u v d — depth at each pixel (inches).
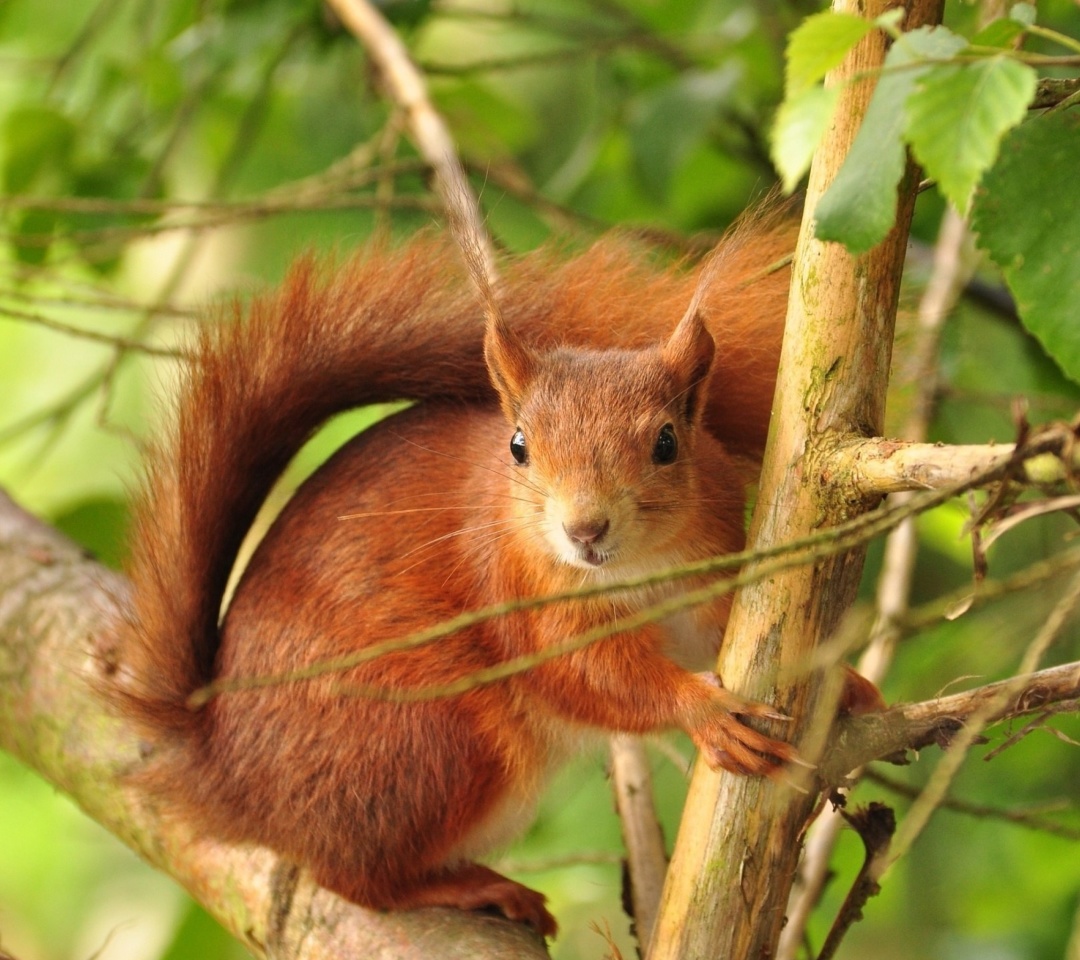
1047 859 116.0
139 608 112.2
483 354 112.3
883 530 107.0
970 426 117.3
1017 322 116.6
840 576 108.7
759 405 112.0
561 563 110.8
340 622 111.7
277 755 111.7
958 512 113.5
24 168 117.9
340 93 120.0
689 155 117.7
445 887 111.7
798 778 109.0
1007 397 115.2
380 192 116.0
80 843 124.5
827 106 106.7
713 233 115.4
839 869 116.7
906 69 106.8
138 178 118.3
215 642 112.3
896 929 117.5
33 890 123.2
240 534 112.6
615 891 117.4
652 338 112.2
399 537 111.7
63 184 118.0
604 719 110.9
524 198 117.0
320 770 111.6
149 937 121.0
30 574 114.3
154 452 112.3
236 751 111.8
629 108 118.6
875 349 108.6
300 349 112.2
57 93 120.1
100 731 112.9
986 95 106.6
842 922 110.0
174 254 126.3
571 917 117.9
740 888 109.1
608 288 112.3
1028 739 116.0
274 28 118.6
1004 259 107.9
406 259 112.3
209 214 117.2
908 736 109.0
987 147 106.5
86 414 127.9
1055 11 115.5
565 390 110.9
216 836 112.0
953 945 116.6
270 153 120.8
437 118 115.8
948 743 108.9
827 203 107.3
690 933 109.2
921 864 117.3
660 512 110.6
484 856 112.5
